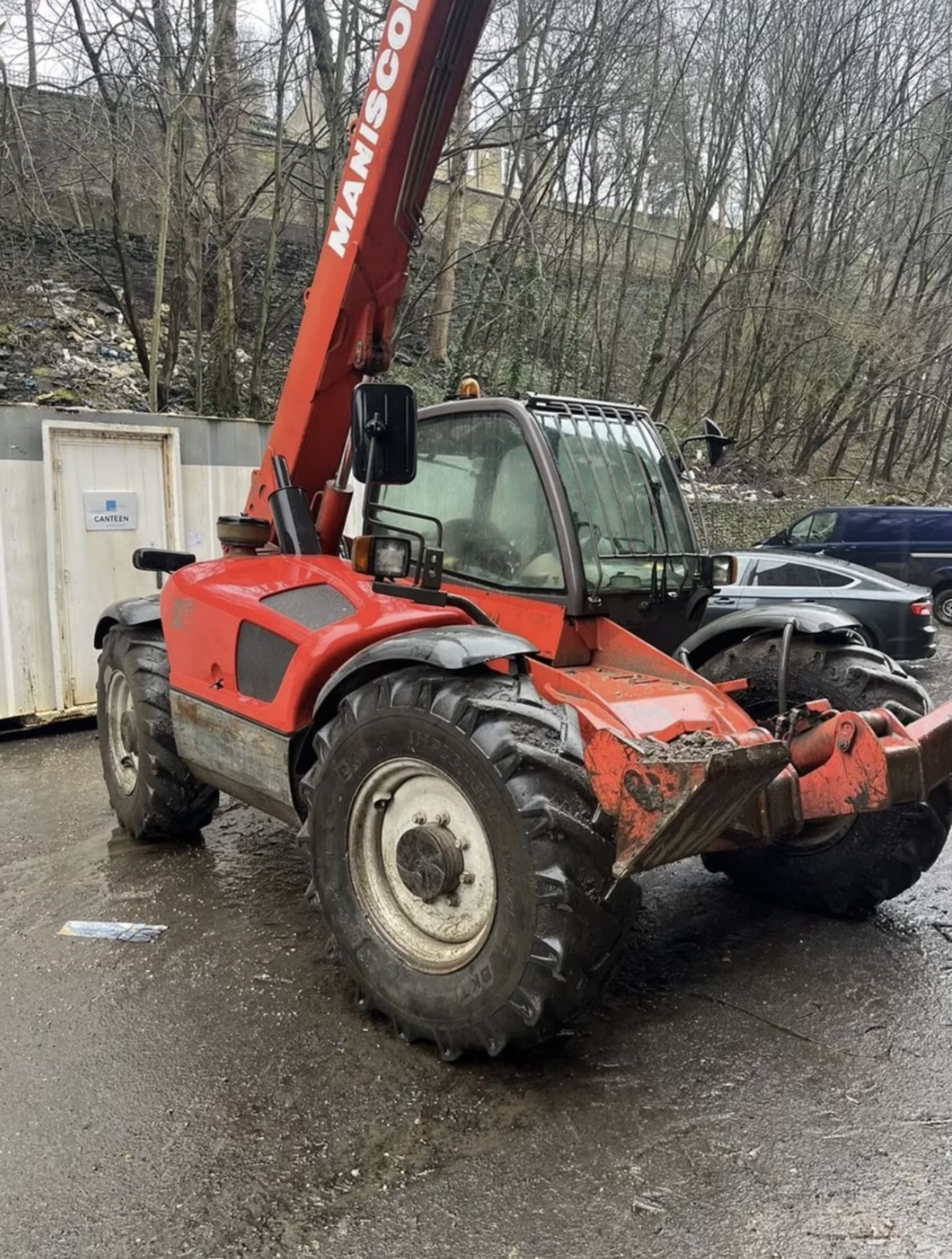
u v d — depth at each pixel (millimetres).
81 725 6910
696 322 17375
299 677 3219
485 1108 2561
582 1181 2279
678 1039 2902
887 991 3199
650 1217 2158
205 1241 2109
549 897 2424
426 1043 2859
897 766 2875
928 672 10102
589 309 17016
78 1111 2570
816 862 3736
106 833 4770
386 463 3084
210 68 10156
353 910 2979
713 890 4105
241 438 7582
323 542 4031
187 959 3430
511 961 2496
